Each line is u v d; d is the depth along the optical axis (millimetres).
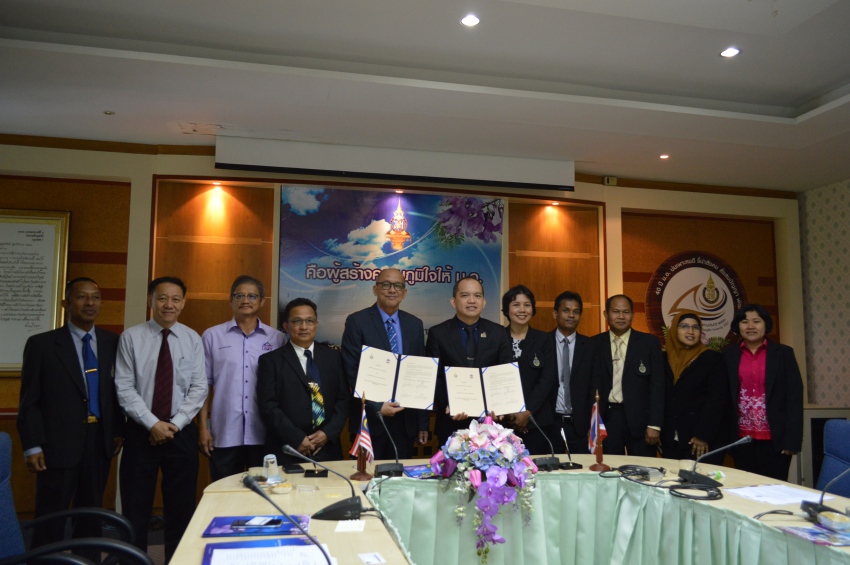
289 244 4980
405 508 2467
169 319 3398
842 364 5805
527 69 3828
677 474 2826
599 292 5598
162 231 4855
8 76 3615
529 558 2566
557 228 5582
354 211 5102
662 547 2504
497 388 3219
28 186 4773
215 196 4953
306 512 2115
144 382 3334
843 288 5824
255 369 3648
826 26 3316
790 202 6223
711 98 4258
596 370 3973
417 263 5180
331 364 3391
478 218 5320
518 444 2584
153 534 4293
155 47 3512
